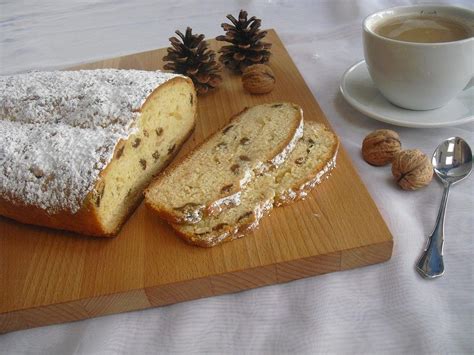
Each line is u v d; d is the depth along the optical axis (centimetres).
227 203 42
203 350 35
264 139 47
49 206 42
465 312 35
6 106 51
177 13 85
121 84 49
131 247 41
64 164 42
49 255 42
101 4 91
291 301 37
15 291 39
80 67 69
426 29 48
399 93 49
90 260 41
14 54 78
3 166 44
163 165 51
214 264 38
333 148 46
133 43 77
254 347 35
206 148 49
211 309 38
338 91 58
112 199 43
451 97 48
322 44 69
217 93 60
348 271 39
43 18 89
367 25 49
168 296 38
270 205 42
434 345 33
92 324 38
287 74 61
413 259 38
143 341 36
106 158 42
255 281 39
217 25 79
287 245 39
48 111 49
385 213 42
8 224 45
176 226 41
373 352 34
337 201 42
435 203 42
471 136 48
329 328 35
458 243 39
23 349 37
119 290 38
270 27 76
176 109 52
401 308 36
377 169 46
